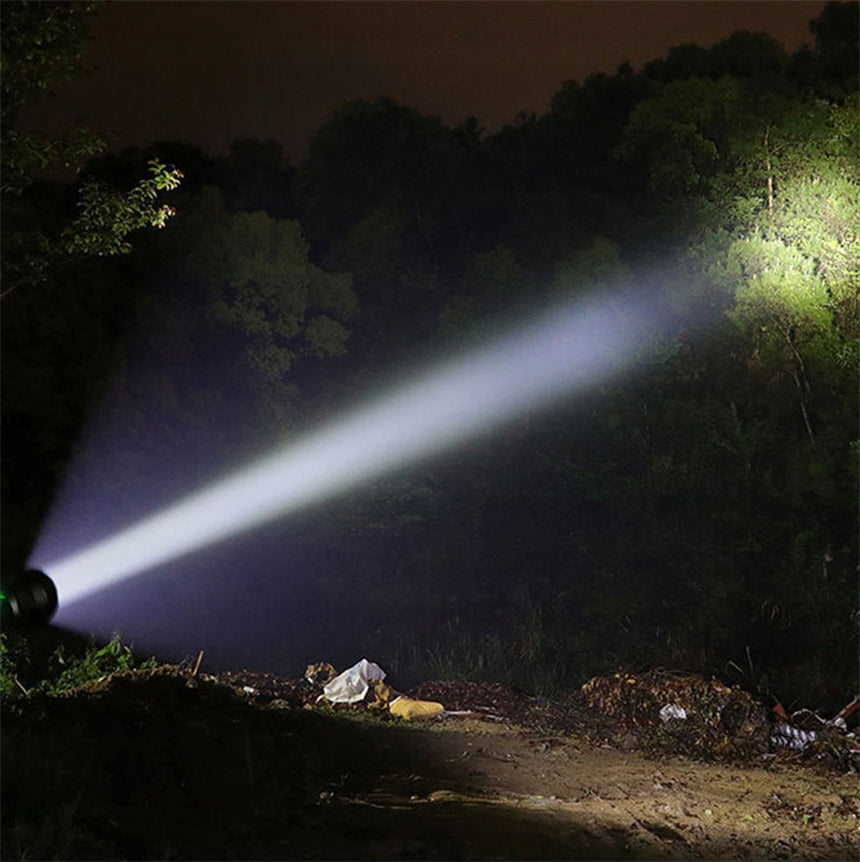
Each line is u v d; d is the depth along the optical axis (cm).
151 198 1460
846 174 2527
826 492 2316
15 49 1323
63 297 2559
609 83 3547
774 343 2452
